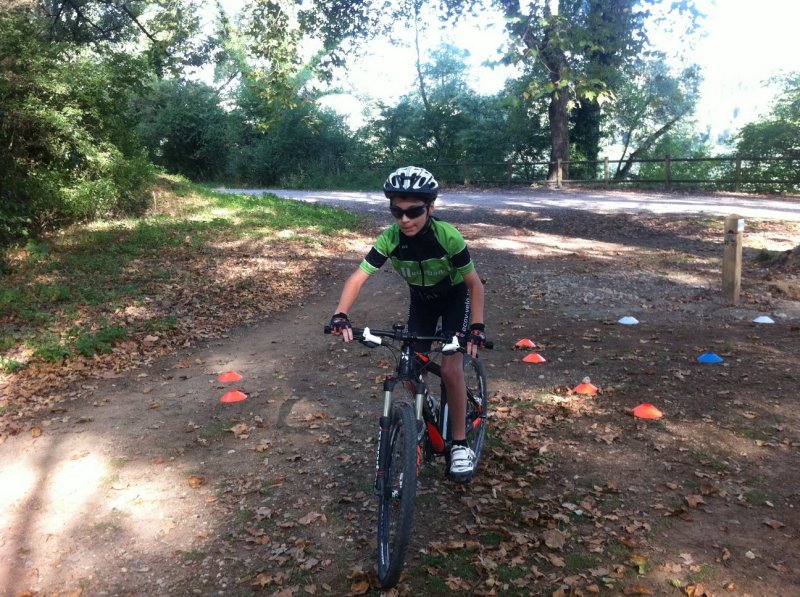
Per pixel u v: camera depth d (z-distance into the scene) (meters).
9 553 3.74
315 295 10.06
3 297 8.70
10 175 12.09
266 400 5.95
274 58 19.91
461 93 30.75
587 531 3.72
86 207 13.54
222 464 4.74
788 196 20.14
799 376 5.88
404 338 3.39
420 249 3.60
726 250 8.54
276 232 14.23
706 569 3.34
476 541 3.66
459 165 28.83
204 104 33.44
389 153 31.69
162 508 4.16
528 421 5.25
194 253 12.01
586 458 4.59
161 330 8.03
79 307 8.70
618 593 3.20
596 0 16.44
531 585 3.29
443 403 4.05
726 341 7.03
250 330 8.36
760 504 3.90
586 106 26.61
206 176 34.19
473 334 3.38
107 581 3.47
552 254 12.57
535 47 16.27
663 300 8.92
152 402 5.95
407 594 3.26
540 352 6.99
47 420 5.61
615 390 5.80
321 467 4.63
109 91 14.47
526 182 26.95
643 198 20.50
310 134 31.19
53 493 4.40
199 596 3.33
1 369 6.68
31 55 12.75
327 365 6.87
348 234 14.98
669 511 3.86
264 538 3.77
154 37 24.48
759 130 22.50
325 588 3.35
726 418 5.10
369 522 3.92
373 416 5.50
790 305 8.42
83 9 24.97
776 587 3.19
